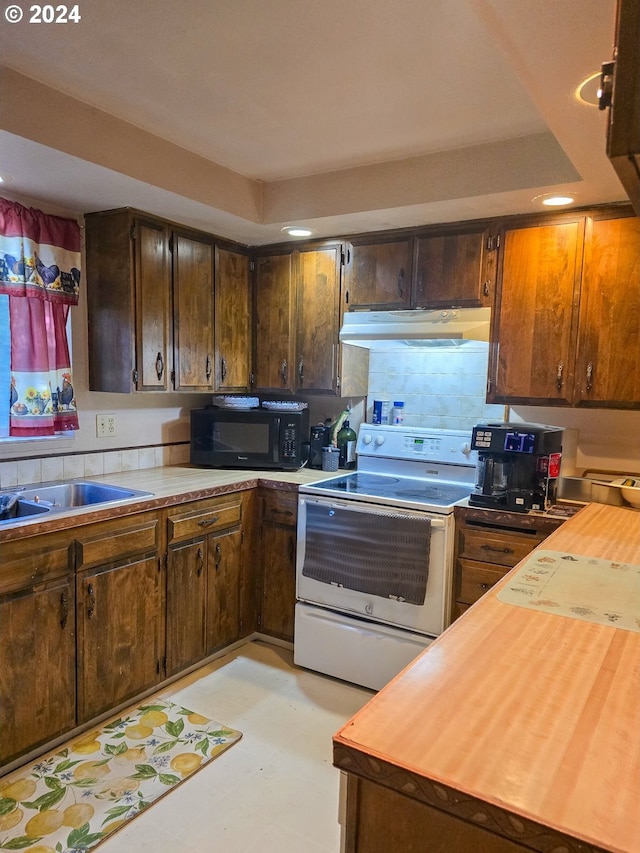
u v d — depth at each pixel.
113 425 2.96
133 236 2.62
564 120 1.62
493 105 1.96
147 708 2.44
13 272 2.39
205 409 3.21
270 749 2.20
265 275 3.28
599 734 0.82
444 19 1.48
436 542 2.42
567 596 1.34
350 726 0.83
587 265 2.44
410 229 2.82
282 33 1.56
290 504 2.89
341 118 2.07
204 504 2.68
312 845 1.75
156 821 1.83
